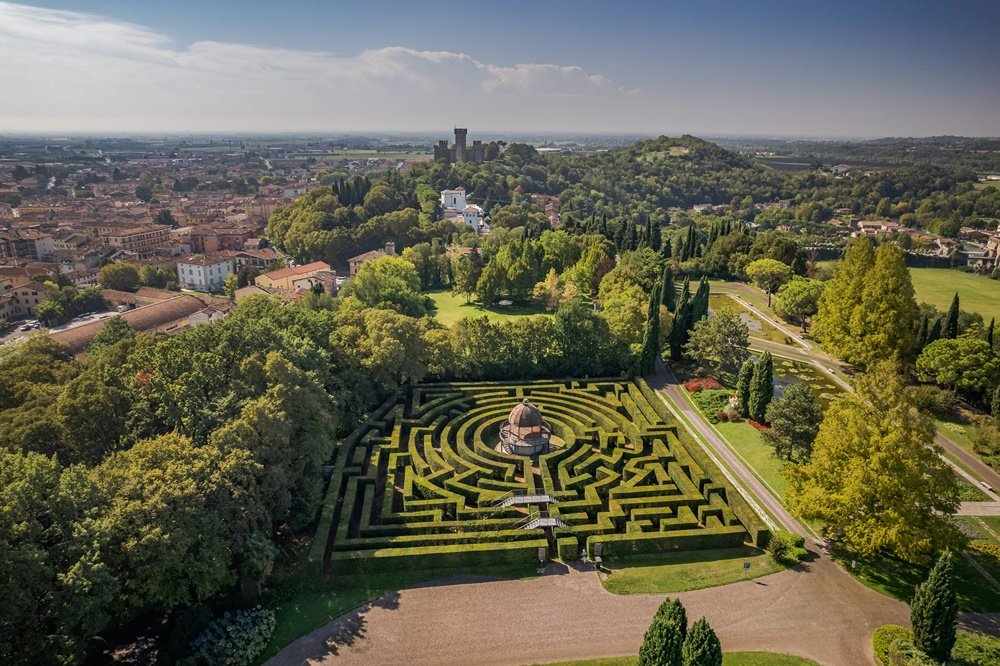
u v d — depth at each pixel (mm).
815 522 64250
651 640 40750
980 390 87062
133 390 65500
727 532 60875
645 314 111438
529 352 100000
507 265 161250
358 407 84562
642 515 64125
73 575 42812
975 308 154500
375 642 49438
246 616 51250
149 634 50906
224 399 63781
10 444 57594
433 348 95125
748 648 48500
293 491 63562
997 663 45594
